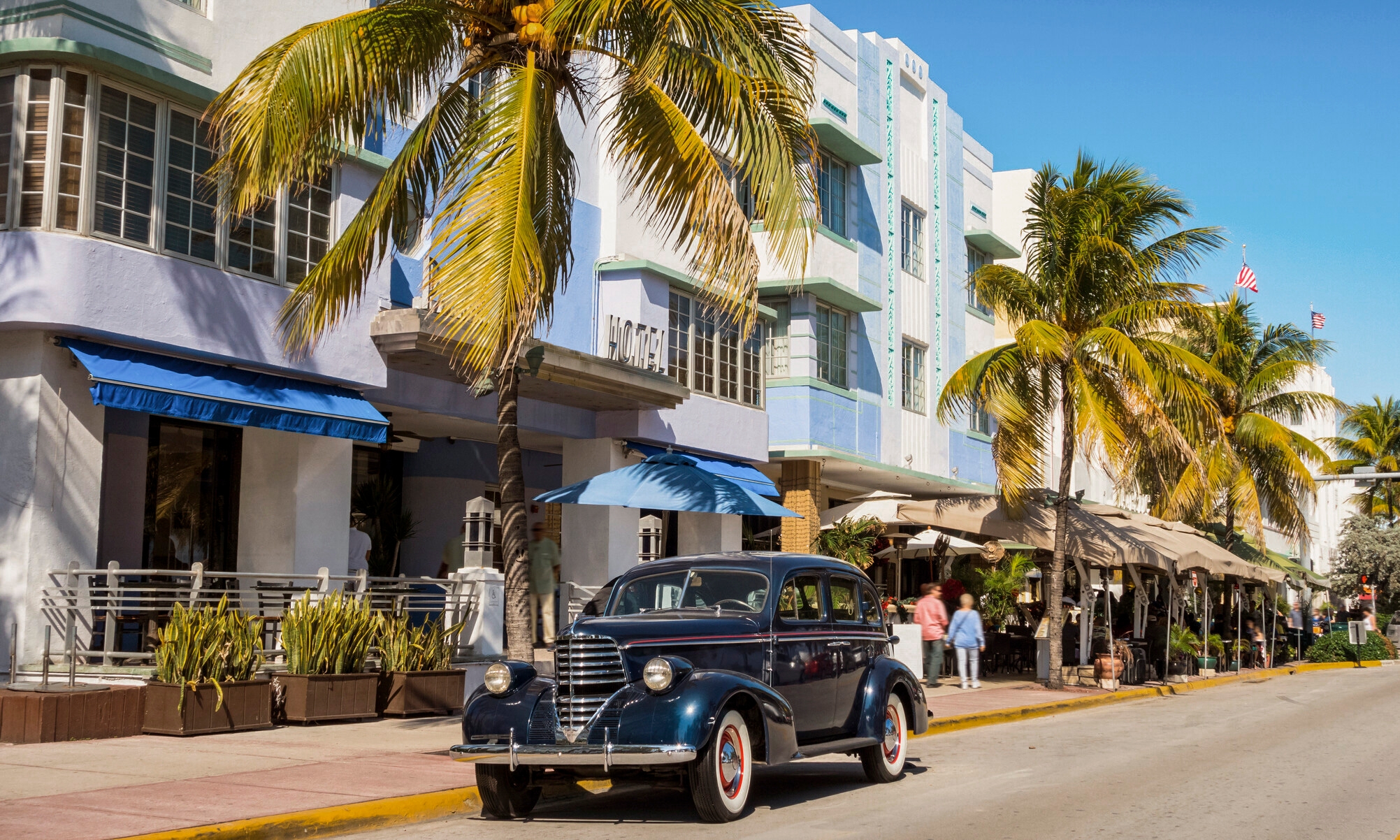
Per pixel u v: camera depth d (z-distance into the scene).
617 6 11.53
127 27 13.75
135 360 13.58
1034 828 8.61
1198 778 11.42
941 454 32.41
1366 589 49.06
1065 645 26.31
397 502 22.16
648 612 10.01
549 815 9.35
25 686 11.92
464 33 12.83
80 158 13.20
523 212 10.73
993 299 23.38
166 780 9.38
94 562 13.62
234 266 14.71
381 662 13.95
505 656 16.16
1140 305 21.88
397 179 11.90
